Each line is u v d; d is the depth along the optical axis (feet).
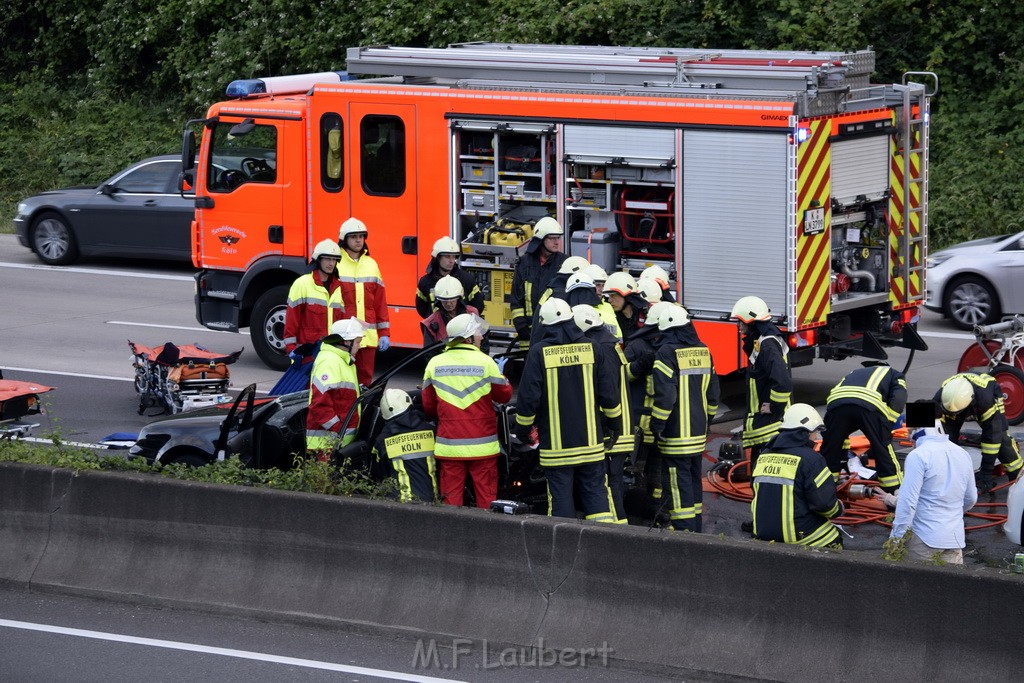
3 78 351.05
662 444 101.81
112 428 139.03
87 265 244.63
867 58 140.05
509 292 148.66
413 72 154.10
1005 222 219.20
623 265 140.56
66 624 86.99
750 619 76.79
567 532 81.25
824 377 156.97
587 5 262.26
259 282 169.27
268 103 163.94
